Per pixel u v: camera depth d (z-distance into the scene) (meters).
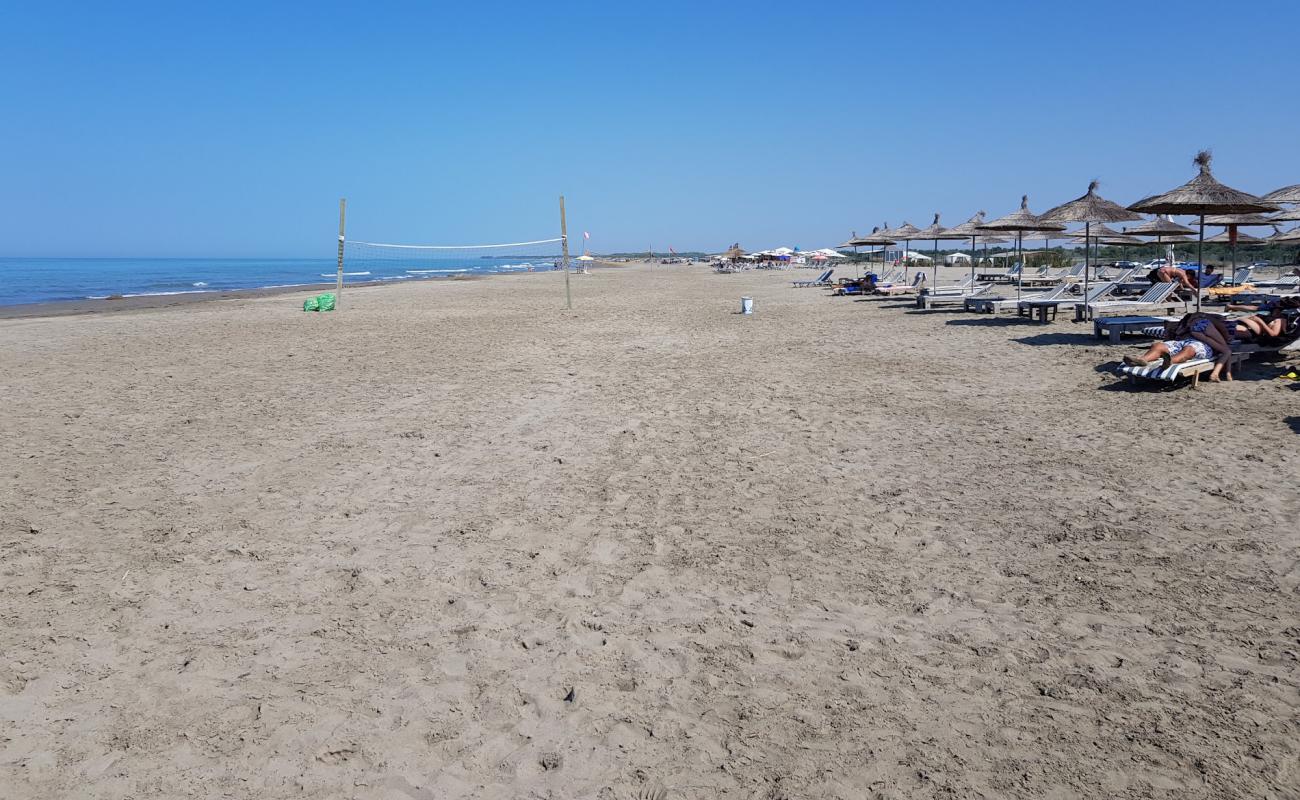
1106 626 3.62
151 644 3.64
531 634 3.70
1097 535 4.65
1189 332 8.59
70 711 3.11
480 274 66.00
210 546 4.82
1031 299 16.27
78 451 7.01
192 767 2.77
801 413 8.09
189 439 7.41
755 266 71.00
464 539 4.88
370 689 3.26
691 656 3.48
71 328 17.62
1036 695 3.11
